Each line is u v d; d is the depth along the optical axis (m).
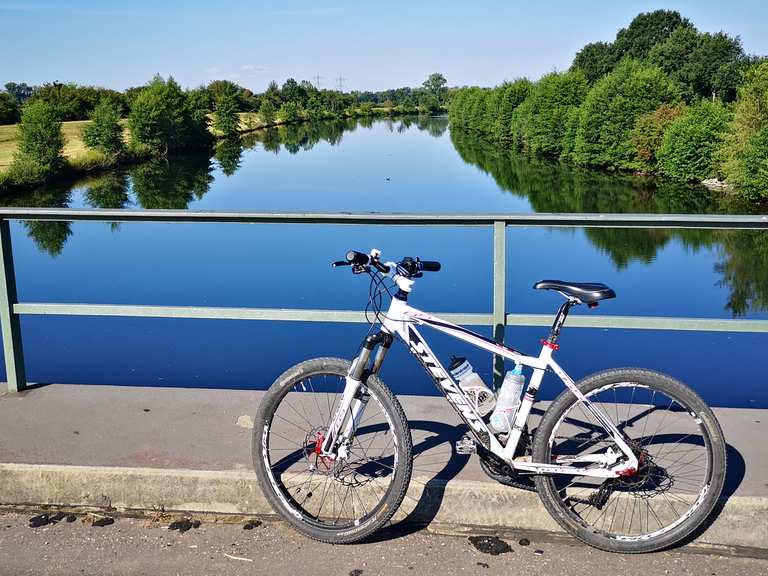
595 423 2.91
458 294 13.31
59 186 39.53
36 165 39.59
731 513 2.77
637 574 2.61
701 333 10.82
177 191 37.34
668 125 38.81
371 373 2.78
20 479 3.08
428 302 12.62
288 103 120.81
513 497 2.88
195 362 8.90
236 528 2.92
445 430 3.39
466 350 8.22
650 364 9.44
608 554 2.73
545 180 40.19
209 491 3.01
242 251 17.94
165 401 3.75
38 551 2.77
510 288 13.86
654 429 3.28
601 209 29.62
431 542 2.82
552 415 2.70
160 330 10.42
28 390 3.91
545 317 3.35
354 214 3.37
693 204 29.45
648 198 32.00
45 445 3.28
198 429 3.43
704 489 2.67
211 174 45.22
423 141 76.19
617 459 2.71
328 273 14.92
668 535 2.70
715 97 57.78
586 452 2.88
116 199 34.44
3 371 8.71
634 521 2.82
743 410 3.55
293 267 15.67
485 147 66.62
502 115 66.81
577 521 2.74
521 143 61.09
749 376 8.91
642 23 90.88
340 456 2.86
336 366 2.80
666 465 2.99
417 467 3.05
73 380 8.20
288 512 2.84
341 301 12.59
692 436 3.22
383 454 3.17
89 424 3.49
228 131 82.19
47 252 19.11
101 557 2.74
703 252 20.84
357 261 2.65
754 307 15.30
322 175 44.00
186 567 2.68
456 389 2.76
